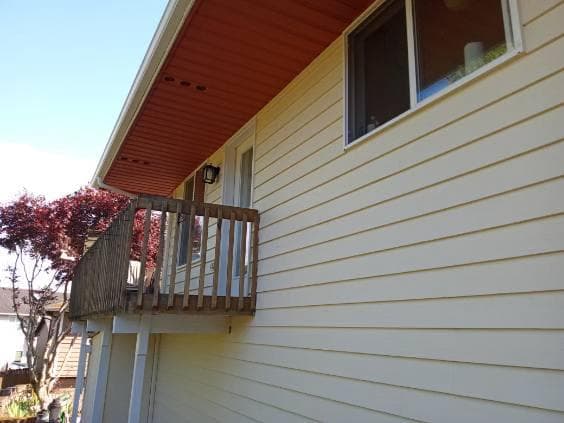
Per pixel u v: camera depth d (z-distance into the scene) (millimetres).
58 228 12992
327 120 3826
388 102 3170
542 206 2035
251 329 4531
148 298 4078
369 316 2973
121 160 7020
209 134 5922
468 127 2473
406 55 3043
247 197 5637
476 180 2375
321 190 3760
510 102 2262
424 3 2949
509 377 2039
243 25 3689
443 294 2447
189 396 6027
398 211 2873
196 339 6031
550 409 1863
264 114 5027
